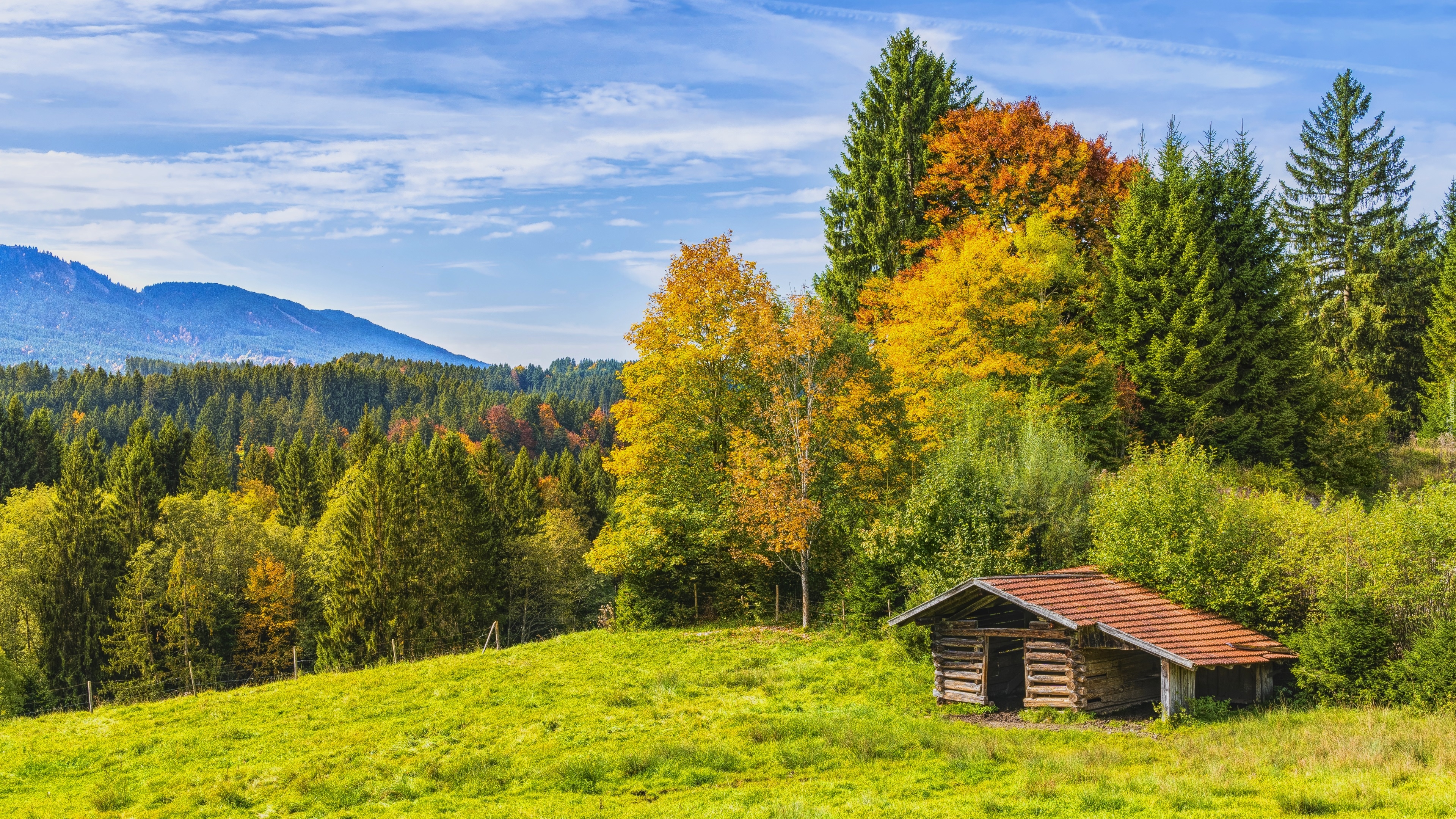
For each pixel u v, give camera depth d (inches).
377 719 1023.0
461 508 2728.8
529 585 2994.6
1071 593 944.9
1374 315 2278.5
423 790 754.8
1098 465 1528.1
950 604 995.9
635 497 1670.8
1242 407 1648.6
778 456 1499.8
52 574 2559.1
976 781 687.1
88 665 2524.6
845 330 1716.3
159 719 1091.9
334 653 2327.8
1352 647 819.4
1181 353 1664.6
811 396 1464.1
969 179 2174.0
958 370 1558.8
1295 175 2635.3
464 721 982.4
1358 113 2578.7
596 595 3265.3
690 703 1013.2
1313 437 1654.8
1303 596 932.0
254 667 2682.1
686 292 1606.8
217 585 2613.2
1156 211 1745.8
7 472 4008.4
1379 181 2539.4
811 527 1477.6
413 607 2445.9
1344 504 916.6
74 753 956.6
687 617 1690.5
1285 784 586.6
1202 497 1015.0
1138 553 1022.4
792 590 1706.4
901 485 1512.1
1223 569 968.3
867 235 2306.8
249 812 729.0
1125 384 1679.4
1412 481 1667.1
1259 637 918.4
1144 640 855.1
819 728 870.4
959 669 987.3
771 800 648.4
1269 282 1696.6
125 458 3548.2
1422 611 815.1
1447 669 748.6
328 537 2891.2
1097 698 912.9
